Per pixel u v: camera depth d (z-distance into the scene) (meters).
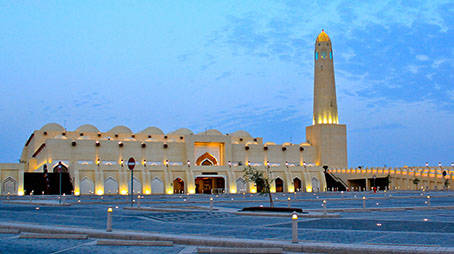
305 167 101.12
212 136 103.62
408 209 37.09
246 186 93.94
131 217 30.45
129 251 16.53
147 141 102.19
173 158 103.38
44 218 29.25
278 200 56.34
